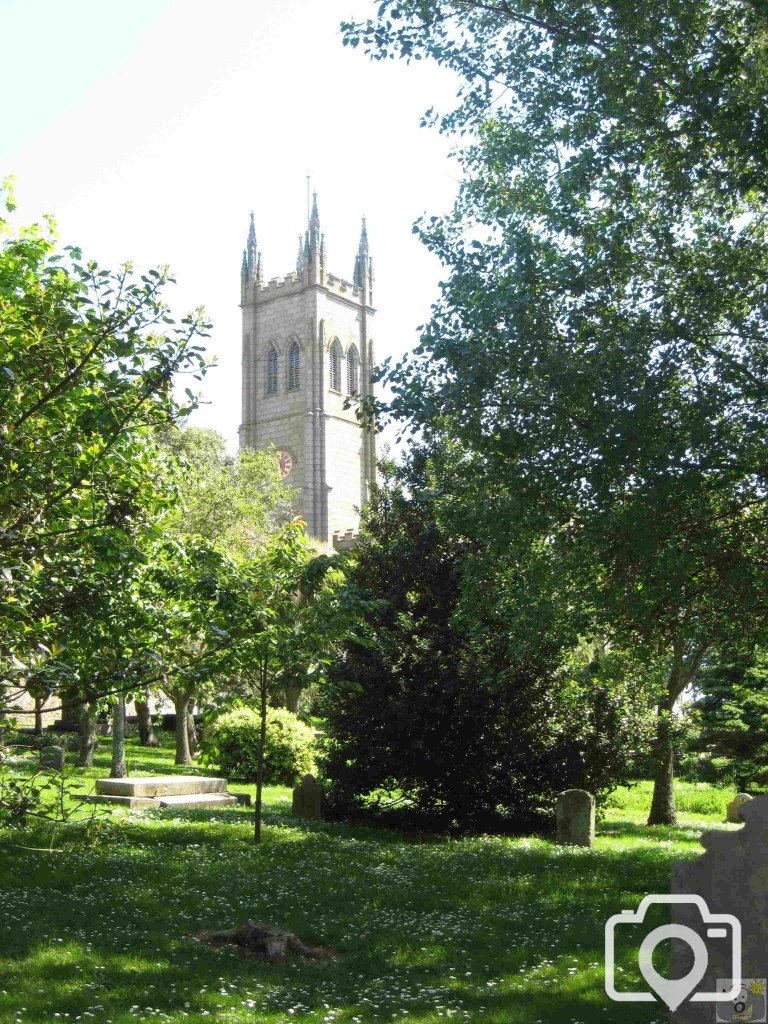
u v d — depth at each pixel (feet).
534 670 76.79
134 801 78.02
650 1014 27.35
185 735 124.47
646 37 42.39
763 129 39.29
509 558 51.13
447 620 77.61
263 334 386.73
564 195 45.50
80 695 37.22
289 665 58.39
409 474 84.69
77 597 36.86
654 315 45.09
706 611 49.29
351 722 79.77
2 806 34.86
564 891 45.44
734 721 124.26
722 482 41.39
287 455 374.84
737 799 88.12
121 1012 26.09
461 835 78.48
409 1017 26.96
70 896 39.73
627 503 42.34
